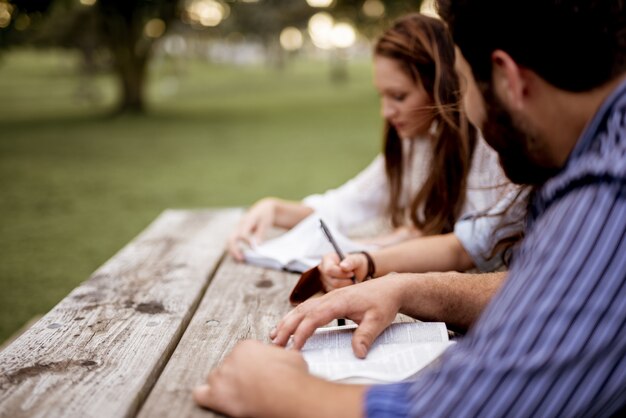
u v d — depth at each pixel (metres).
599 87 0.85
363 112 16.03
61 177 7.65
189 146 10.34
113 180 7.39
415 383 0.87
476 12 0.88
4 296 3.60
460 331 1.37
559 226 0.83
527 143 0.93
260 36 27.61
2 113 17.14
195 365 1.24
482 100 0.94
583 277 0.78
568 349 0.77
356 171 7.71
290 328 1.23
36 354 1.30
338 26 20.36
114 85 29.58
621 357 0.78
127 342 1.36
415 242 1.76
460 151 1.97
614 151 0.82
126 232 5.03
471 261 1.74
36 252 4.50
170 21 16.53
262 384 0.97
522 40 0.85
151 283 1.80
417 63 2.04
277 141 10.80
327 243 1.94
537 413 0.78
